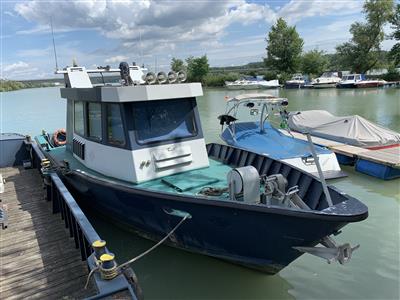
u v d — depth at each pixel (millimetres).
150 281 5406
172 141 5984
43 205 6758
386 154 10672
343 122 13164
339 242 6488
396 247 6285
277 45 61031
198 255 5680
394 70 47781
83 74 7598
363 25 52906
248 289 5207
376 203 8312
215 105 31438
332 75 52969
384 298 4969
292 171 6000
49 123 25672
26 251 5008
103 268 3502
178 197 4746
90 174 6289
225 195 5121
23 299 3996
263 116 12133
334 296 5035
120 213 6090
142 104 5781
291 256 4727
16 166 9641
